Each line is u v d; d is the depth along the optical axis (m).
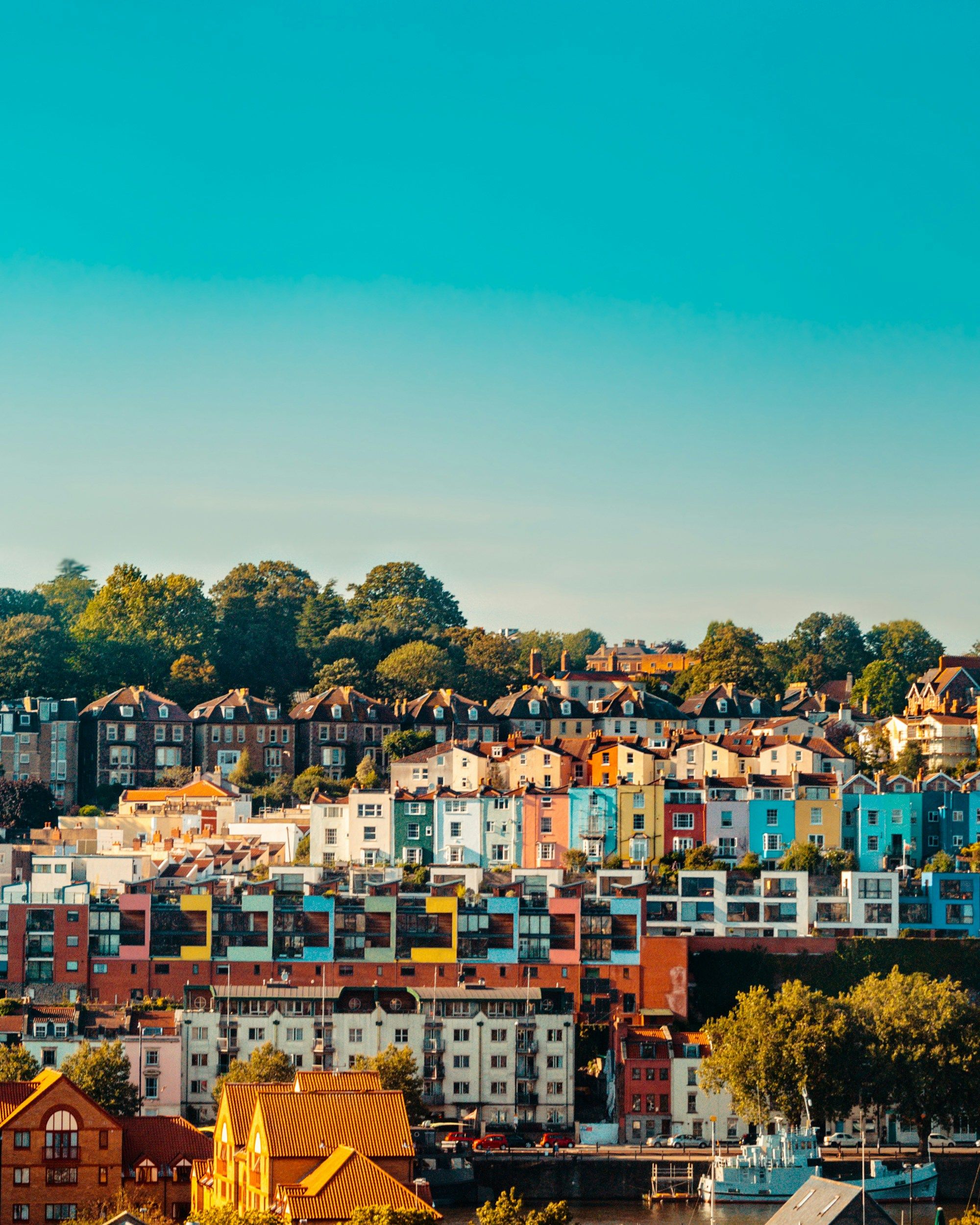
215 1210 186.38
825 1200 196.75
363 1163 187.50
